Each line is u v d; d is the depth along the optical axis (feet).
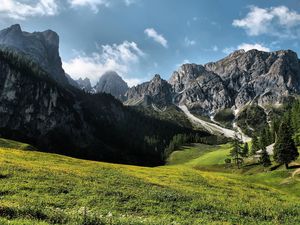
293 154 331.16
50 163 189.16
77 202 104.53
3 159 165.78
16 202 90.58
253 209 123.03
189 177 211.00
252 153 539.29
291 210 131.34
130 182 154.51
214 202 130.31
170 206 113.39
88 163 225.76
